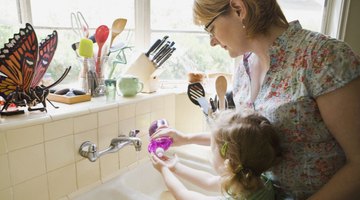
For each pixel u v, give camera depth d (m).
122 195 0.98
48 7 1.14
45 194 0.81
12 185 0.73
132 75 1.18
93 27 1.29
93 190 0.94
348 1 1.41
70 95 0.99
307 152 0.62
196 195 0.82
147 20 1.39
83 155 0.90
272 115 0.64
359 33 1.45
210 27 0.71
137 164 1.13
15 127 0.72
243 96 0.82
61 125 0.83
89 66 1.09
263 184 0.69
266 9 0.61
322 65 0.54
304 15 1.54
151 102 1.16
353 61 0.52
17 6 1.06
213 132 0.75
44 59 0.83
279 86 0.62
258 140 0.64
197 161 1.17
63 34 1.19
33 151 0.77
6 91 0.76
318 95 0.54
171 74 1.52
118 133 1.03
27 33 0.75
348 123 0.52
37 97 0.82
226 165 0.69
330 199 0.54
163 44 1.23
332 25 1.51
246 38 0.67
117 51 1.21
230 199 0.71
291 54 0.60
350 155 0.53
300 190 0.66
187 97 1.32
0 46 1.01
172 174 0.93
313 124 0.59
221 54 1.56
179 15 1.47
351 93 0.51
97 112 0.93
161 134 1.01
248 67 0.80
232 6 0.63
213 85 1.42
